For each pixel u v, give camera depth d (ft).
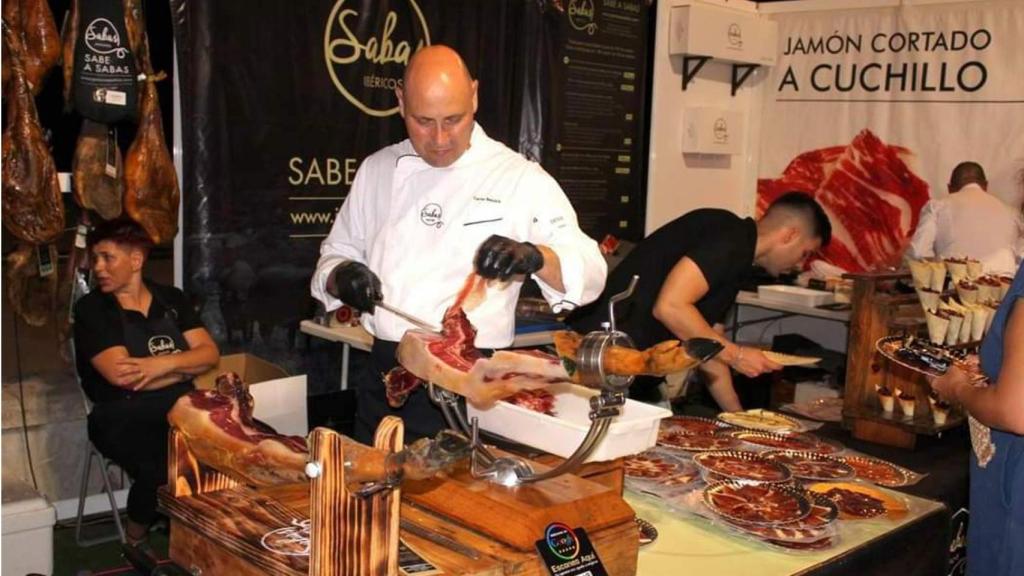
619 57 15.07
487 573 3.90
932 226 14.46
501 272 4.39
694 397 14.99
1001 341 5.90
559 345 4.13
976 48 14.64
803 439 7.23
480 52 13.35
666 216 16.25
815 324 17.10
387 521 3.67
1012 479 5.87
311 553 3.75
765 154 17.21
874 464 6.82
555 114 14.33
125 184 8.63
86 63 8.14
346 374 12.17
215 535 4.28
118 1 8.22
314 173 11.85
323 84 11.78
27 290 8.98
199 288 11.09
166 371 9.78
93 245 9.89
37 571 8.02
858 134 16.03
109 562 10.30
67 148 10.36
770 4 16.78
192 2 10.64
